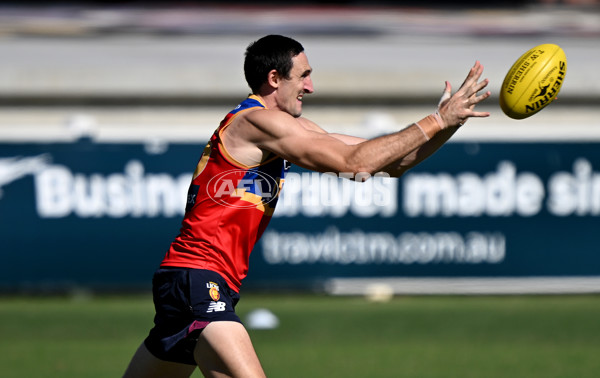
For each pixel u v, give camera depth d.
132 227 27.86
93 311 26.69
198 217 12.88
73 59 45.06
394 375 20.45
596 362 21.69
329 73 39.09
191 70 38.91
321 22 60.00
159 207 27.83
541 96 12.81
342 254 28.30
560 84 12.92
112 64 43.34
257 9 65.75
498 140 28.17
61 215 27.66
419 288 28.52
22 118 38.50
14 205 27.47
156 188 27.75
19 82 38.03
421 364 21.44
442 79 39.56
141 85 38.62
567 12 65.62
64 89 38.38
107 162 27.56
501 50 50.56
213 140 12.96
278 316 26.27
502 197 28.38
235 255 12.88
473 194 28.30
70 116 38.56
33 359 21.73
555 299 28.73
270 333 24.56
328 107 39.47
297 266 28.25
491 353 22.55
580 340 23.88
